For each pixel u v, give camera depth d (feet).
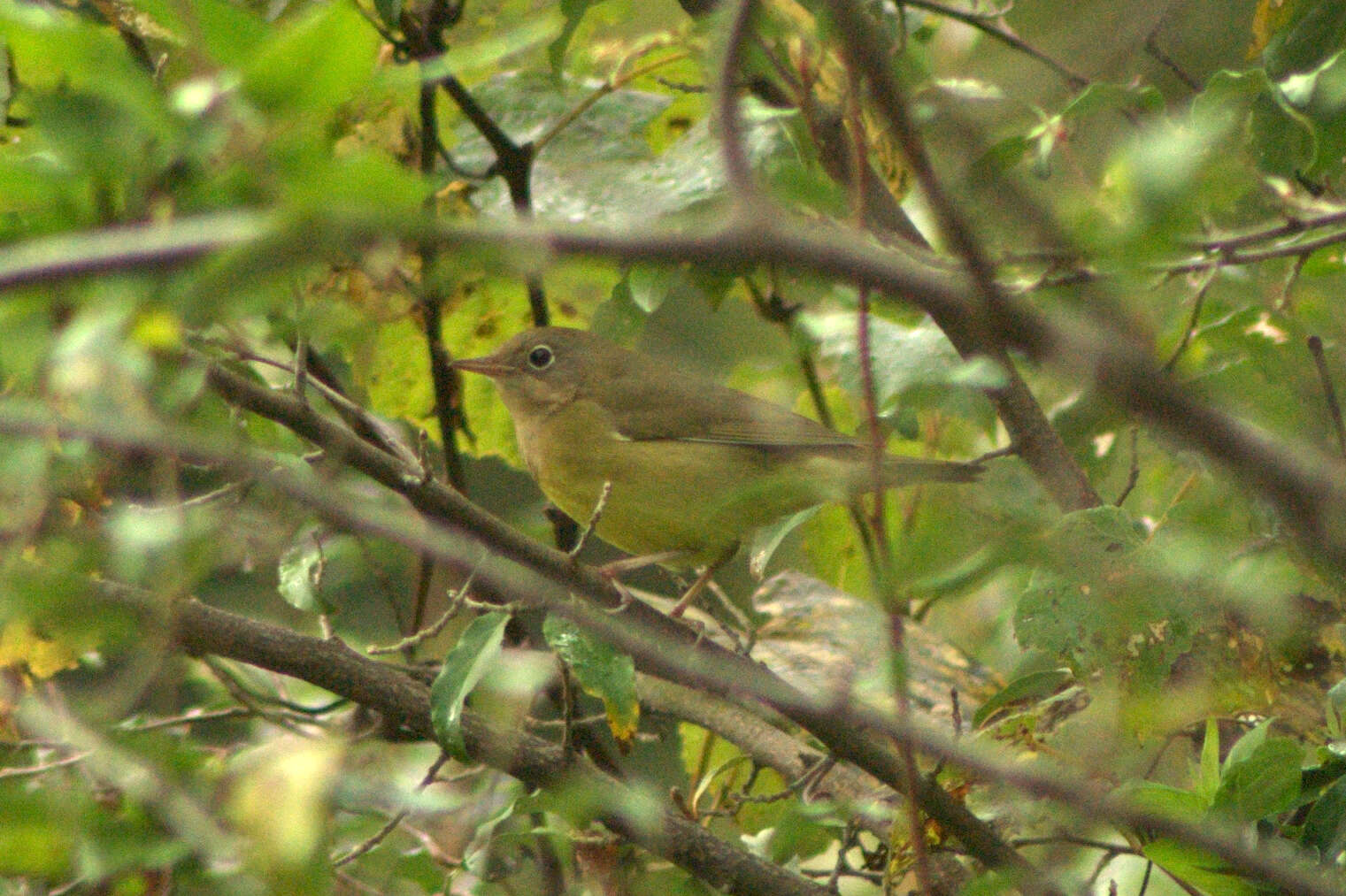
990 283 9.65
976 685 31.27
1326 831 20.49
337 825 27.14
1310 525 9.74
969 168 23.80
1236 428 9.86
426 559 30.01
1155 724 22.30
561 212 33.35
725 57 10.87
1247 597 22.31
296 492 16.37
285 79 10.58
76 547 18.75
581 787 23.53
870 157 28.25
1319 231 25.67
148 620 19.90
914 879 26.00
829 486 18.98
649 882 27.20
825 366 40.50
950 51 35.55
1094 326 10.34
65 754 26.58
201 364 17.79
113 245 9.40
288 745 23.22
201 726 34.09
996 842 22.38
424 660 30.12
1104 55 34.17
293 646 24.62
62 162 12.09
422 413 38.68
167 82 20.79
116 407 14.82
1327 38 28.17
